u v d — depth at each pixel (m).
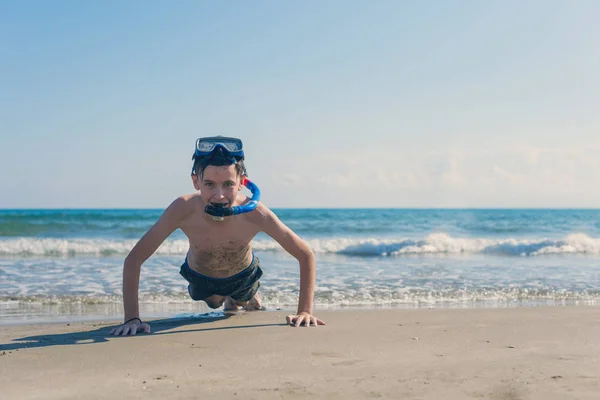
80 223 27.17
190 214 4.43
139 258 4.46
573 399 2.34
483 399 2.35
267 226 4.55
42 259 11.62
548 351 3.38
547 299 6.66
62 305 6.06
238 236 4.54
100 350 3.53
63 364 3.12
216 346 3.63
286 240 4.63
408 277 8.70
